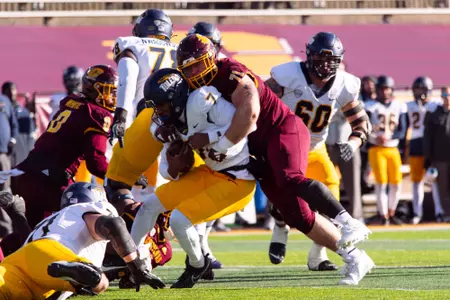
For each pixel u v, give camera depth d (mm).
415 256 26141
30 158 20016
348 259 17328
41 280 14023
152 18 21875
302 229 18156
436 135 40531
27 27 49406
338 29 52562
